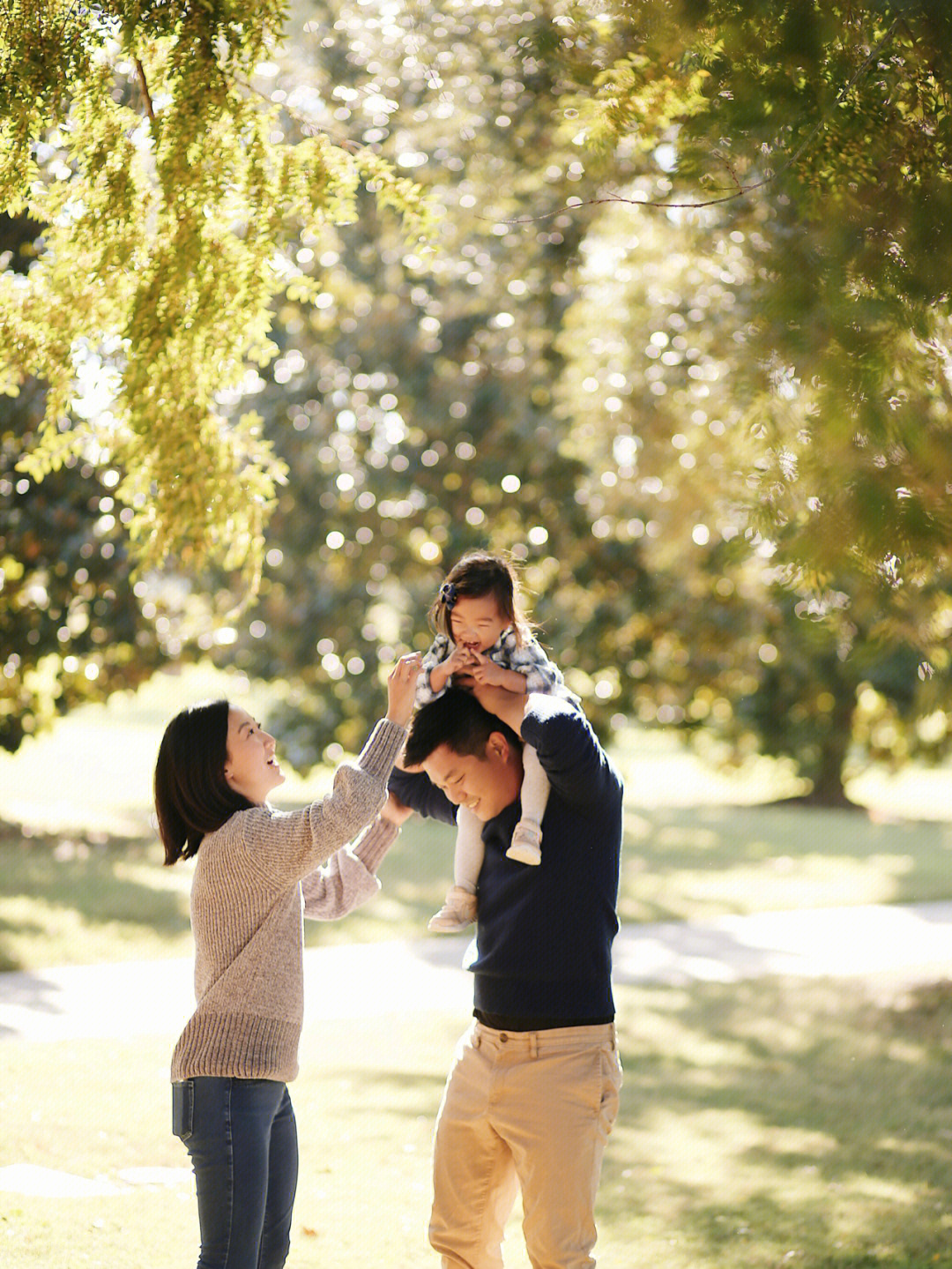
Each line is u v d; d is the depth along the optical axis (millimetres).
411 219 5102
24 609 16062
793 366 4414
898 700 26406
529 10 7715
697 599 24234
